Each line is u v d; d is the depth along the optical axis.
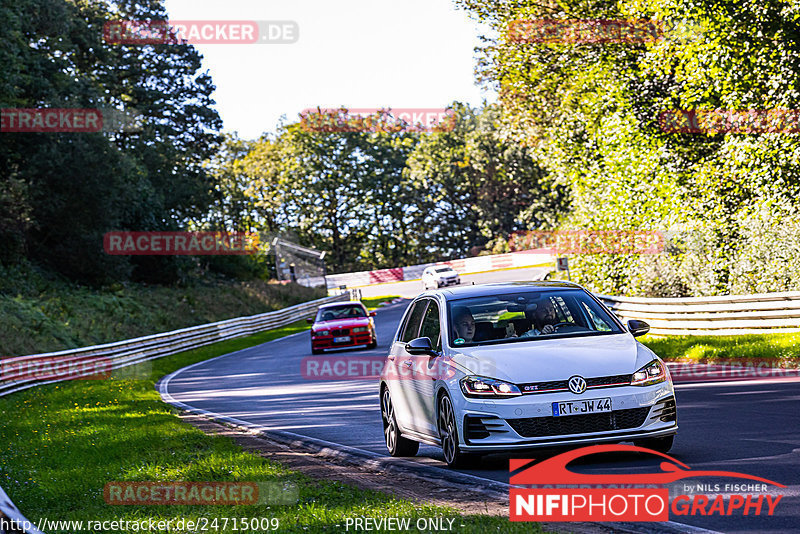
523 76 126.50
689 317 78.94
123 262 192.62
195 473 35.03
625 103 104.25
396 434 37.47
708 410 42.31
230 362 120.12
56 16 189.38
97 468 38.34
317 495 28.62
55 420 61.69
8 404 80.00
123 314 174.12
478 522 22.64
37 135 177.25
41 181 173.88
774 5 86.50
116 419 59.16
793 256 80.81
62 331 144.00
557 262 137.38
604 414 29.55
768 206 88.69
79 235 182.38
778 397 44.53
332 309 122.75
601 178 118.25
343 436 44.84
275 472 34.09
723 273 93.69
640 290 106.69
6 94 169.75
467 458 31.25
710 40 90.94
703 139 100.88
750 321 72.38
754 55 89.06
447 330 33.72
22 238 169.88
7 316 135.25
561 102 129.25
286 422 53.00
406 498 27.39
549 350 31.20
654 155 103.88
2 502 17.72
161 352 141.25
